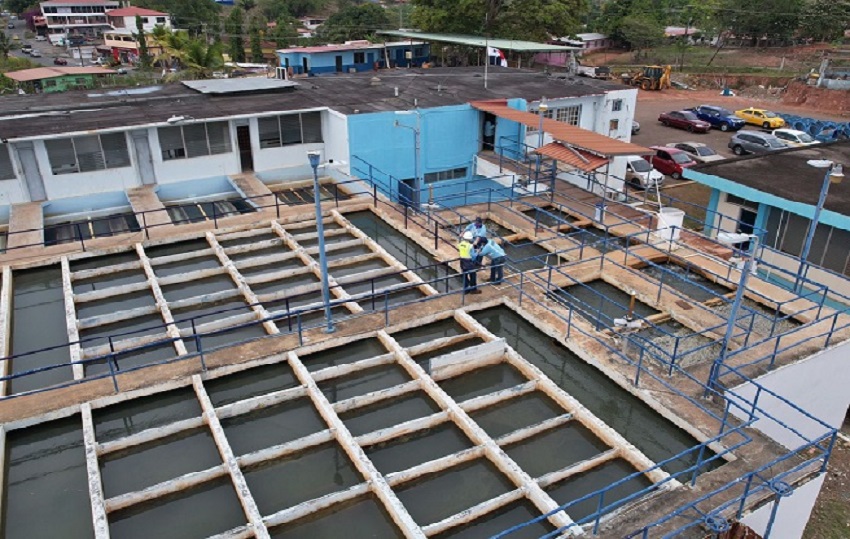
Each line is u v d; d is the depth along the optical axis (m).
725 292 16.00
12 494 10.27
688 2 81.31
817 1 69.62
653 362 12.64
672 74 62.16
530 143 25.34
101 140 20.61
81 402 11.43
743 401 10.81
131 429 11.53
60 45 107.88
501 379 12.96
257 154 23.11
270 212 20.00
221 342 14.09
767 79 57.97
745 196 19.38
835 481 14.73
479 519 9.60
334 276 16.67
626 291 15.88
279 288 16.27
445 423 11.51
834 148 24.03
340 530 9.55
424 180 23.89
